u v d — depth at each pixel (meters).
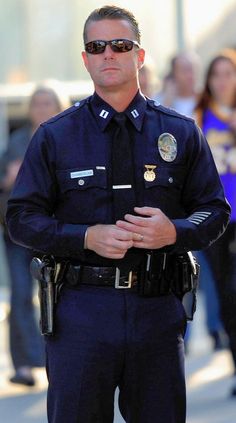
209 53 21.95
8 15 21.00
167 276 7.36
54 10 20.91
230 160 13.02
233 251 12.78
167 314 7.34
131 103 7.36
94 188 7.25
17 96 20.80
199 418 11.54
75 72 20.88
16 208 7.34
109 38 7.23
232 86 13.02
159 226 7.10
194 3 22.00
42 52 20.97
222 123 13.09
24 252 12.99
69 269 7.31
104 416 7.37
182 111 15.13
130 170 7.29
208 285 14.96
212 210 7.46
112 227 7.09
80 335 7.19
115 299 7.23
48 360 7.38
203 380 13.48
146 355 7.27
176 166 7.38
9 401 12.60
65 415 7.24
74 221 7.31
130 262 7.23
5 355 15.52
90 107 7.39
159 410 7.32
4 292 20.70
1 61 20.98
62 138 7.32
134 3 21.11
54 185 7.36
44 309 7.32
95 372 7.20
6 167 12.77
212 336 15.23
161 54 21.22
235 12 22.17
